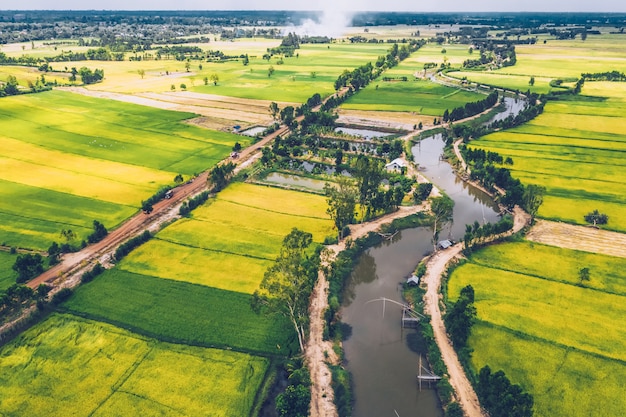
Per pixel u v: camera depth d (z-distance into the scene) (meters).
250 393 73.44
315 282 99.75
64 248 112.75
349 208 116.69
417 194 142.38
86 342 83.62
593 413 68.56
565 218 128.00
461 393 73.38
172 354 80.81
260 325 87.81
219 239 118.31
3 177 155.88
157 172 164.00
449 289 99.12
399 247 119.56
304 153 188.38
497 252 112.62
